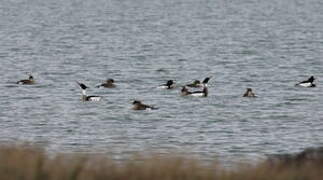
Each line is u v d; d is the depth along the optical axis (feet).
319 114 187.11
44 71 278.26
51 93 222.28
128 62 309.63
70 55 338.95
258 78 257.34
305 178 60.23
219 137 156.76
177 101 205.46
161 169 59.26
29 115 185.06
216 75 268.00
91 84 242.99
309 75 267.59
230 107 196.13
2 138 153.89
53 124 172.45
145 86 237.45
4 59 320.70
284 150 144.15
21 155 62.08
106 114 185.98
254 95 214.07
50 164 60.80
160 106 197.57
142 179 57.57
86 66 294.66
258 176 59.82
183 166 61.16
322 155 68.44
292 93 221.87
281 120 178.70
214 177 59.82
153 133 161.17
